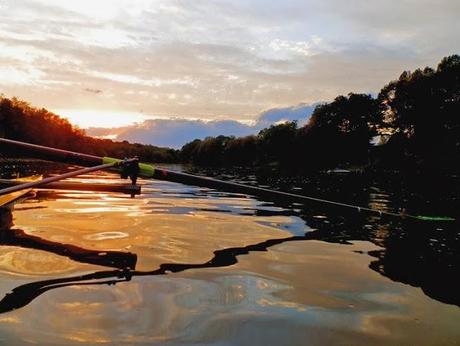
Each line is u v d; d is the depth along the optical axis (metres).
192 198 8.12
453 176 17.44
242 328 2.29
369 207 7.65
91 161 5.05
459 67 20.94
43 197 7.04
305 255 3.95
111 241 4.03
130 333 2.17
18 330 2.15
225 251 3.94
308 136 25.45
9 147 4.77
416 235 5.18
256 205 7.48
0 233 4.18
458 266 3.72
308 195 9.53
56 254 3.50
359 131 23.97
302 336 2.24
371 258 3.93
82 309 2.44
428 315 2.58
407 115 22.20
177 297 2.70
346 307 2.67
